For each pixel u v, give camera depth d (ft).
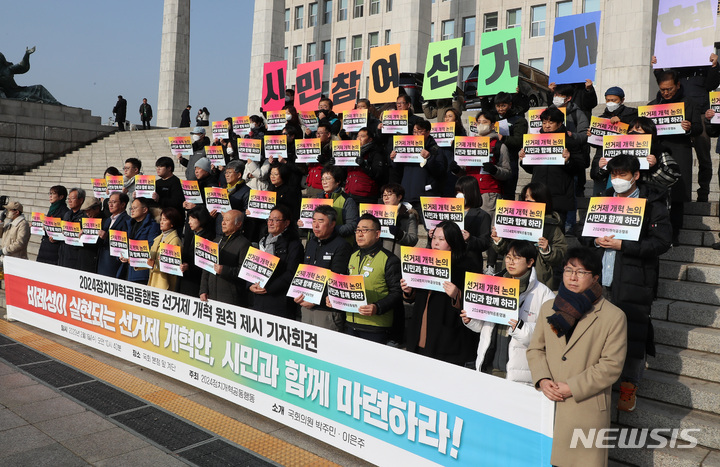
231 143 33.83
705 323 17.48
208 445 16.17
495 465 12.73
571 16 26.21
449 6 128.57
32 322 27.89
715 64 23.36
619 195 15.79
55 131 75.56
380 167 24.56
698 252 20.51
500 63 26.07
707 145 23.34
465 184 17.93
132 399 19.35
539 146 20.16
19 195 56.03
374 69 30.22
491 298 13.52
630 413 15.11
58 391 19.90
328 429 16.02
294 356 16.85
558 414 12.01
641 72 46.42
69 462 15.03
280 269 18.85
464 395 13.21
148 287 21.72
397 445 14.47
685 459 13.34
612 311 12.03
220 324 19.11
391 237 19.61
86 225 25.71
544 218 16.56
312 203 21.63
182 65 132.16
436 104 35.63
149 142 69.92
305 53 156.97
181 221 22.53
